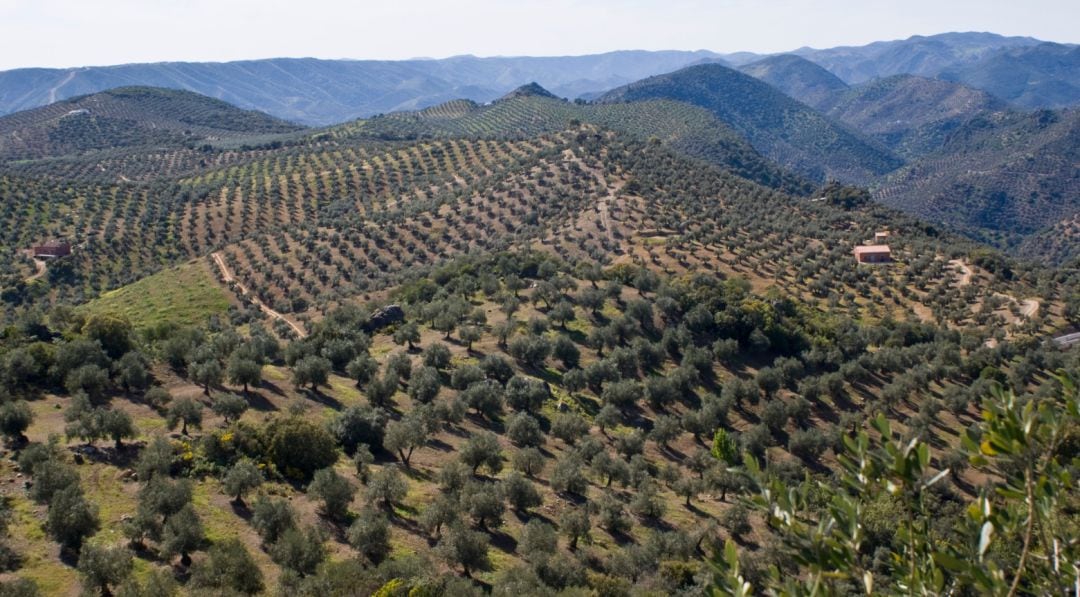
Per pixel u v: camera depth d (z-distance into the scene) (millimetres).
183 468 52719
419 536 47812
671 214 160875
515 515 54125
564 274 116375
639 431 73625
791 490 9203
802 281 131375
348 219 179875
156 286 141000
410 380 78938
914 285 135750
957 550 9086
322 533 44844
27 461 49375
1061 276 140000
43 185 197125
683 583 43625
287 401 71000
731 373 93000
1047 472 8523
